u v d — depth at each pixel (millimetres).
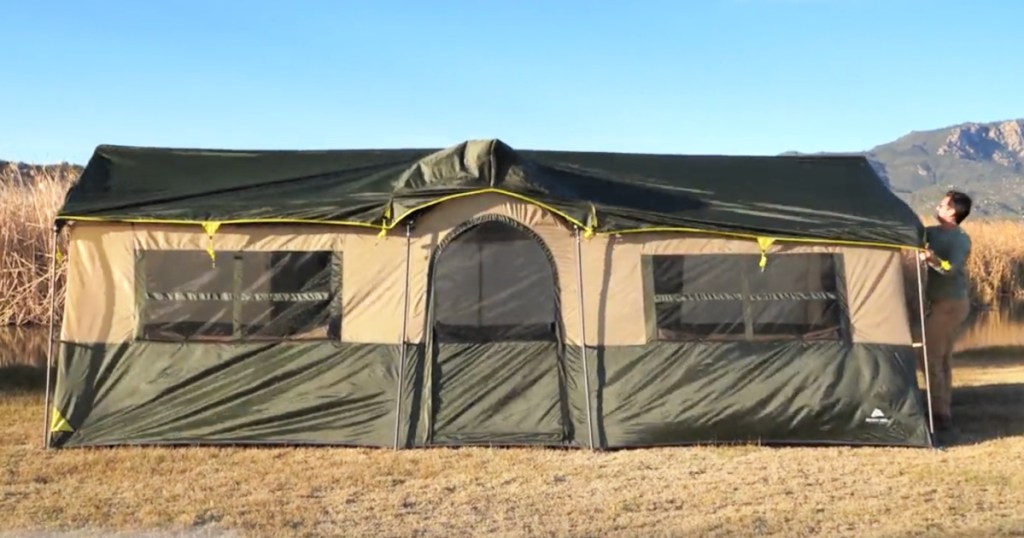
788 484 6270
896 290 7645
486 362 7434
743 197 8016
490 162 7516
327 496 5961
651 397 7395
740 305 7559
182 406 7363
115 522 5379
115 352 7406
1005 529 5266
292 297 7473
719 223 7465
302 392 7387
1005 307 21750
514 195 7422
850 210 7820
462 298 7492
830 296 7590
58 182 16219
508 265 7527
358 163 8344
